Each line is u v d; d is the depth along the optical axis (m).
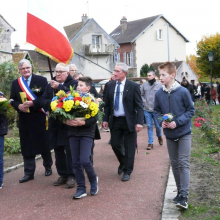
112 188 6.12
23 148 6.73
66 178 6.42
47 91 6.32
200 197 5.40
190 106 4.95
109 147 10.10
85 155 5.55
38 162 8.41
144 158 8.43
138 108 6.51
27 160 6.77
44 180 6.79
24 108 6.52
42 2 6.23
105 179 6.70
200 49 41.41
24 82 6.67
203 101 18.83
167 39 53.75
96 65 43.09
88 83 5.88
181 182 4.92
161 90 5.11
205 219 4.55
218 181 6.24
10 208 5.35
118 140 6.67
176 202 5.02
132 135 6.61
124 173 6.63
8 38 25.53
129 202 5.41
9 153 9.41
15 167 7.89
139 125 6.47
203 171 6.95
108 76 43.53
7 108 6.26
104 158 8.59
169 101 5.00
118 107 6.55
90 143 5.65
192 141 10.41
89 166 5.61
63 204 5.41
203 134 10.83
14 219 4.92
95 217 4.87
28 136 6.72
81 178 5.67
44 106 6.21
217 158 8.09
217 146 9.40
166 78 4.99
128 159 6.57
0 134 6.23
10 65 14.52
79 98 5.43
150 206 5.23
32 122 6.69
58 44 6.21
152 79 9.48
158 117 5.08
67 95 5.48
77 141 5.62
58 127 6.15
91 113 5.48
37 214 5.07
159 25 54.28
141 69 49.12
